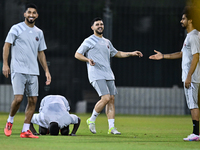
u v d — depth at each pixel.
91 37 26.89
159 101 50.16
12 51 22.45
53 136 22.84
